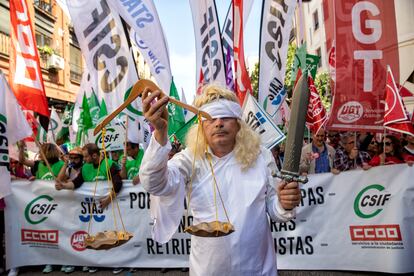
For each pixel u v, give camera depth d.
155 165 1.49
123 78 5.71
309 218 4.29
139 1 5.61
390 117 4.04
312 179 4.29
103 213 4.68
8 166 4.26
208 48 5.73
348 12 4.45
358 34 4.43
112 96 5.74
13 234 4.79
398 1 13.01
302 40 7.30
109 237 1.52
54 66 21.88
